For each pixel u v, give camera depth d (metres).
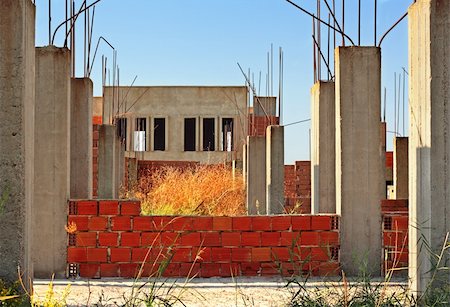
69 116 8.10
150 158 30.41
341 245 8.01
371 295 5.30
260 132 22.83
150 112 30.62
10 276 5.40
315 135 10.71
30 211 5.69
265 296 6.60
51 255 7.91
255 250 7.97
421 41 5.80
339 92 8.12
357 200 8.05
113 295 6.66
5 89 5.44
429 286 5.27
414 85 5.95
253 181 16.41
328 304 5.41
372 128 8.13
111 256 7.92
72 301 6.26
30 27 5.68
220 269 7.96
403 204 10.80
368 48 8.15
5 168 5.43
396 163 13.83
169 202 12.59
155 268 7.91
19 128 5.44
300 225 8.01
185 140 31.31
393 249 8.02
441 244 5.62
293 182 20.31
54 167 7.95
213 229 7.98
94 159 13.53
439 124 5.65
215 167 21.48
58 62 7.99
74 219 7.94
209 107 30.69
